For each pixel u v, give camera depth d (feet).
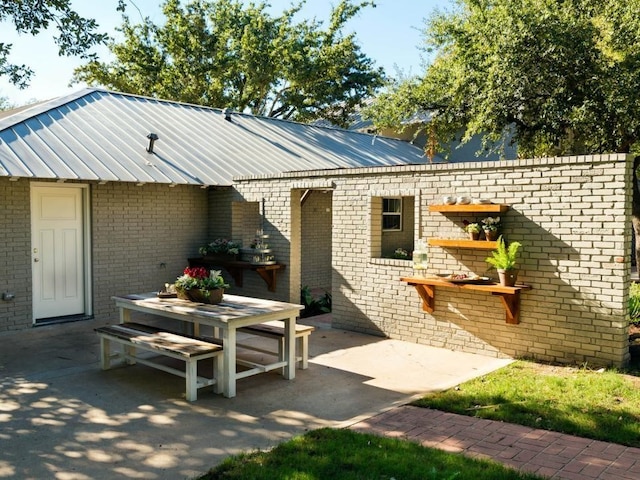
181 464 13.70
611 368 21.15
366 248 29.04
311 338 28.30
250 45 79.51
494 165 23.82
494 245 23.27
